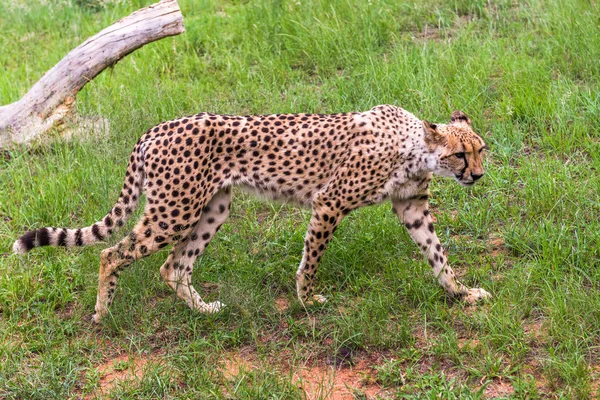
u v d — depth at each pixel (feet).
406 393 20.77
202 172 23.34
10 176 32.42
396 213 25.21
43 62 44.91
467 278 25.70
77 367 22.62
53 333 24.17
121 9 52.16
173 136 23.15
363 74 37.58
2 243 28.50
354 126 23.90
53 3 53.72
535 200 28.27
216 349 22.94
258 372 21.54
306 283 24.58
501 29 41.50
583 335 21.77
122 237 27.40
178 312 24.79
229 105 36.50
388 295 24.43
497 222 28.22
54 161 33.04
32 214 29.81
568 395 19.88
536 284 24.30
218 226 25.05
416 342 22.81
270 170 24.22
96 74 35.01
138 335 23.85
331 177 24.21
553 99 33.91
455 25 43.16
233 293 24.57
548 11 41.88
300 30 42.83
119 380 21.58
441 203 29.71
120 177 31.50
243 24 45.19
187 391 21.34
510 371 21.09
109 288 24.14
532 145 32.35
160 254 26.78
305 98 36.35
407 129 24.07
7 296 25.62
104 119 35.60
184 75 41.04
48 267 26.91
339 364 22.39
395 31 42.47
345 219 28.50
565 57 37.78
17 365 22.49
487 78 36.63
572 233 27.04
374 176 23.89
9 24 51.72
